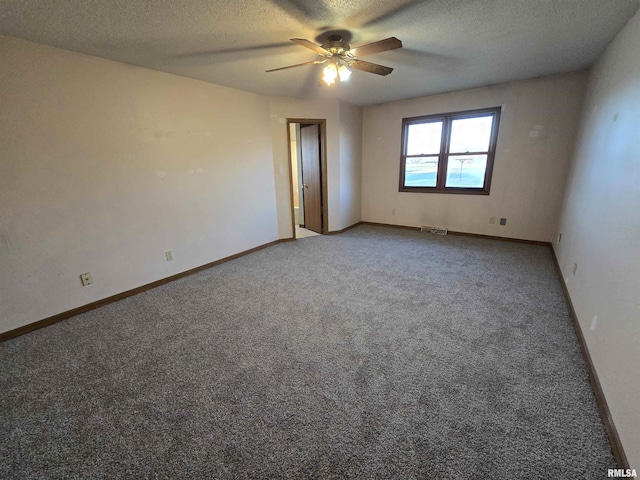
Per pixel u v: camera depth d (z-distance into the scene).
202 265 3.66
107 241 2.78
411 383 1.70
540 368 1.79
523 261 3.60
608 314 1.64
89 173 2.60
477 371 1.78
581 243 2.51
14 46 2.13
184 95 3.25
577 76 3.54
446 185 4.92
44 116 2.30
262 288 3.06
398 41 2.01
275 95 4.25
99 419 1.52
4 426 1.49
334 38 2.29
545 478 1.17
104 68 2.60
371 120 5.38
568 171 3.74
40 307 2.41
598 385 1.57
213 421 1.49
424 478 1.19
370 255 4.02
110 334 2.29
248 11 1.90
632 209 1.56
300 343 2.10
